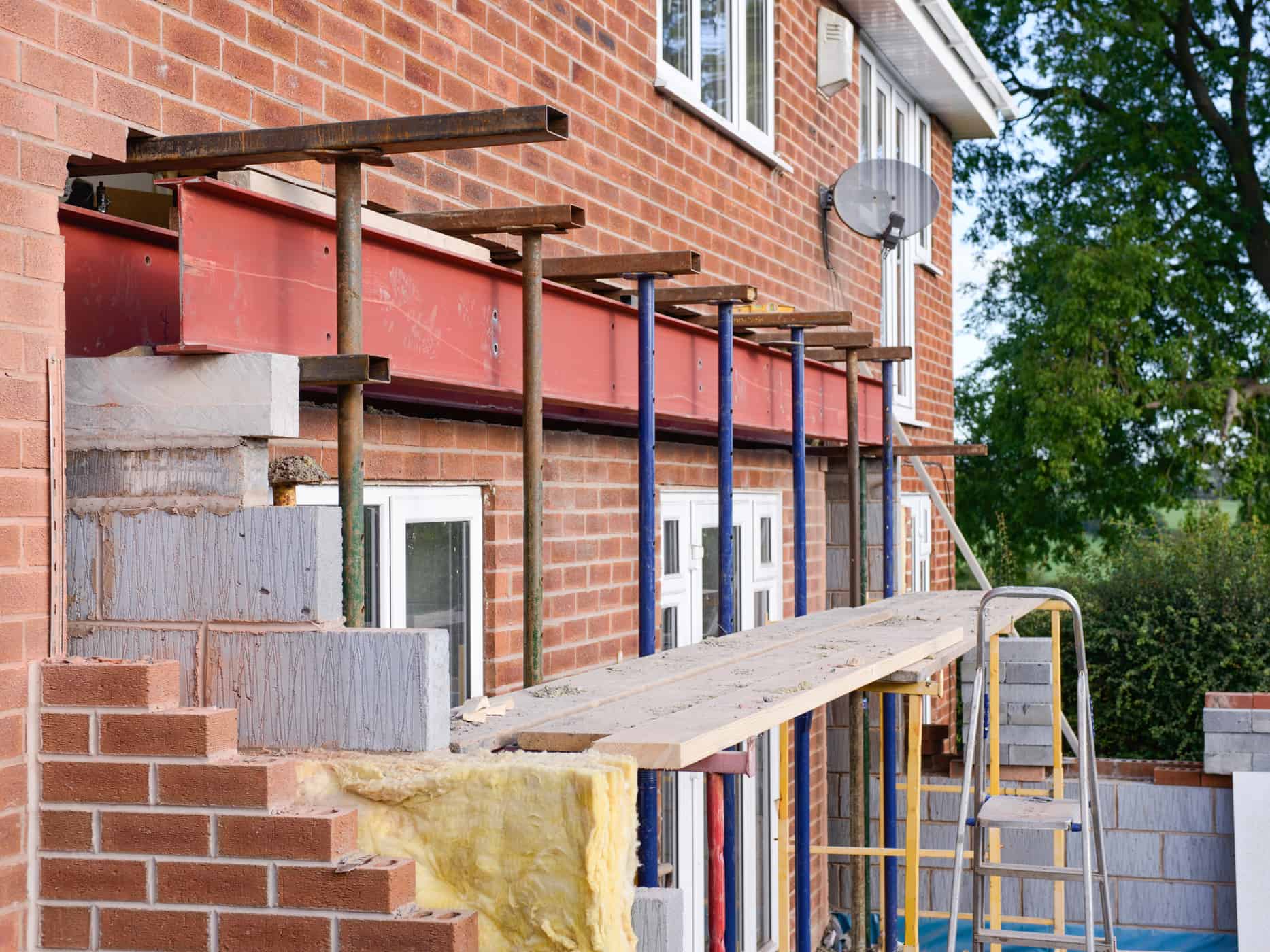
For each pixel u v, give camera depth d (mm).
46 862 2635
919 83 11820
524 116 2857
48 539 2754
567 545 5781
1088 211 21750
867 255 10328
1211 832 9391
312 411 4199
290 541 2750
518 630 5336
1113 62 22344
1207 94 22500
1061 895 9070
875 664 4188
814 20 9266
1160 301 21047
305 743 2729
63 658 2738
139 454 2820
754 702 3283
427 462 4750
